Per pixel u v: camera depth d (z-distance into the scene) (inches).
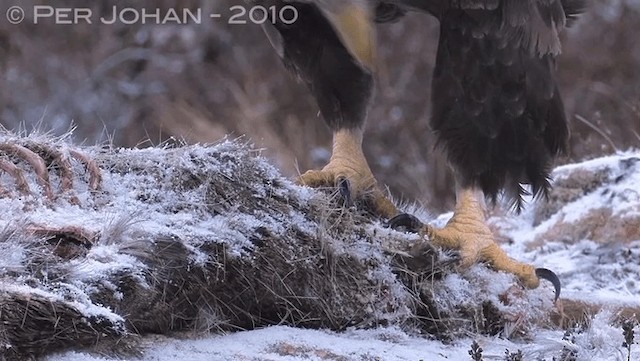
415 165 1793.8
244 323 657.0
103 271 580.1
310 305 673.0
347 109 833.5
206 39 2187.5
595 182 1021.8
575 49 2005.4
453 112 792.3
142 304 600.1
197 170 670.5
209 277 628.4
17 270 566.9
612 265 944.3
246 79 2080.5
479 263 768.9
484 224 780.6
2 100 2092.8
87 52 2176.4
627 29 2031.3
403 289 703.7
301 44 841.5
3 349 542.6
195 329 633.6
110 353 579.5
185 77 2114.9
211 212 659.4
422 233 748.6
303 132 1929.1
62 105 2094.0
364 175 810.2
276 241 661.3
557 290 761.6
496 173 792.9
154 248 608.4
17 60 2154.3
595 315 765.3
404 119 1935.3
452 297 720.3
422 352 663.8
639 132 1652.3
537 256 984.3
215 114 2057.1
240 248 643.5
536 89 789.2
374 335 681.6
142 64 2164.1
